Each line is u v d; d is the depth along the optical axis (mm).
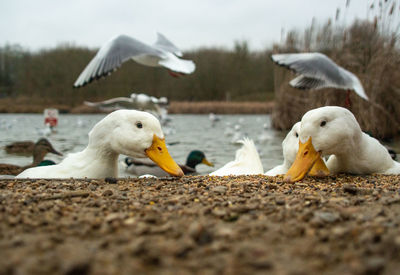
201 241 343
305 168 647
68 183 632
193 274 284
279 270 288
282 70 2674
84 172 702
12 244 333
